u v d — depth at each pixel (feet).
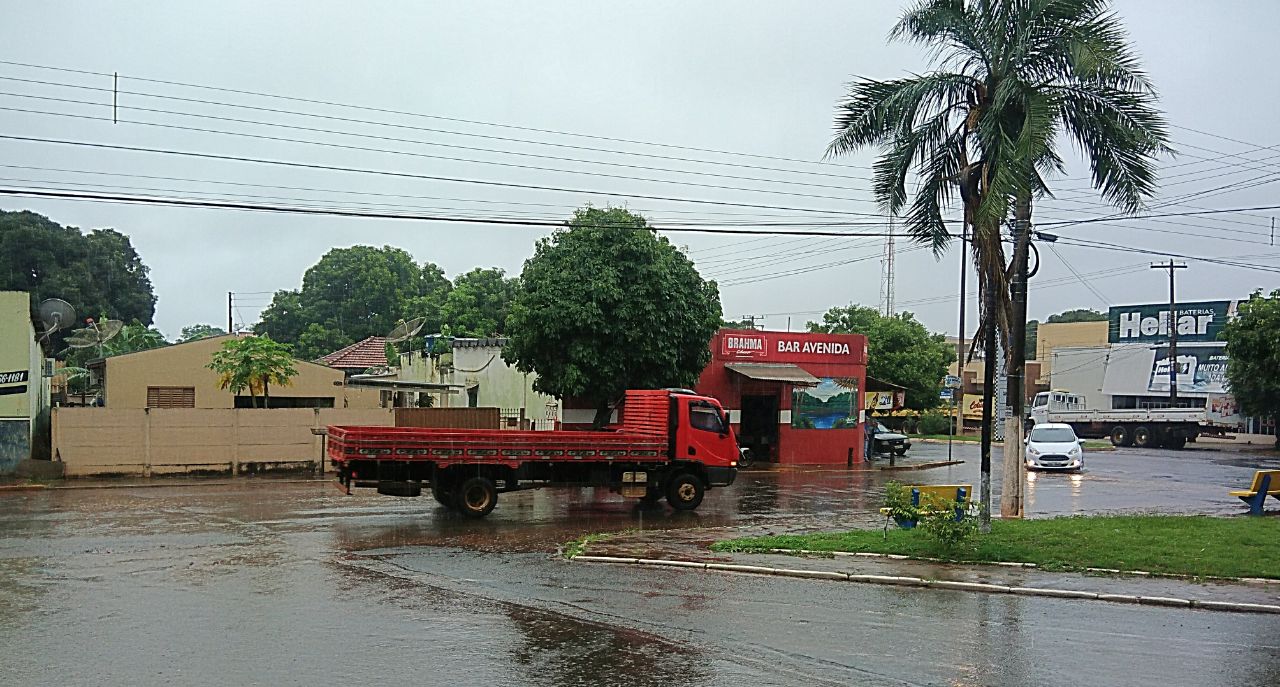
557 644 30.94
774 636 32.35
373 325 237.25
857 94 60.18
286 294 248.52
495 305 197.88
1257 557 44.60
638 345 95.91
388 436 62.90
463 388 121.19
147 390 107.86
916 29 58.39
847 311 191.52
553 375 96.63
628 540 54.54
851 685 26.73
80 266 188.96
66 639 30.81
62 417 86.28
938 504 51.62
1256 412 157.99
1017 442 59.57
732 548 50.03
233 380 102.53
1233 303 184.65
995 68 56.65
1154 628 33.96
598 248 96.48
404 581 41.73
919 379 182.91
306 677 26.84
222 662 28.25
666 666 28.48
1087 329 254.68
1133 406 185.98
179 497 74.74
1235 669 28.76
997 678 27.55
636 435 69.72
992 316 52.16
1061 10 55.01
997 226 56.80
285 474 93.40
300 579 41.81
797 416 119.55
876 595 39.70
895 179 60.29
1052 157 57.82
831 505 75.87
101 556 47.19
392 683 26.40
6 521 59.77
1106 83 56.34
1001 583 41.09
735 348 116.98
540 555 49.67
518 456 66.03
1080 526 53.83
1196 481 99.81
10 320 85.71
